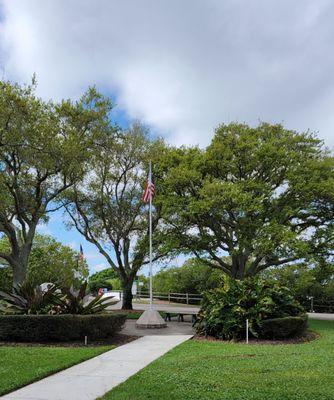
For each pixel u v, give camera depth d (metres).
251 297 14.99
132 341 14.23
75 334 13.43
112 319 14.24
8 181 22.12
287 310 15.63
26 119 20.52
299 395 7.02
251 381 7.98
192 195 24.50
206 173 24.67
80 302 14.71
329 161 23.09
